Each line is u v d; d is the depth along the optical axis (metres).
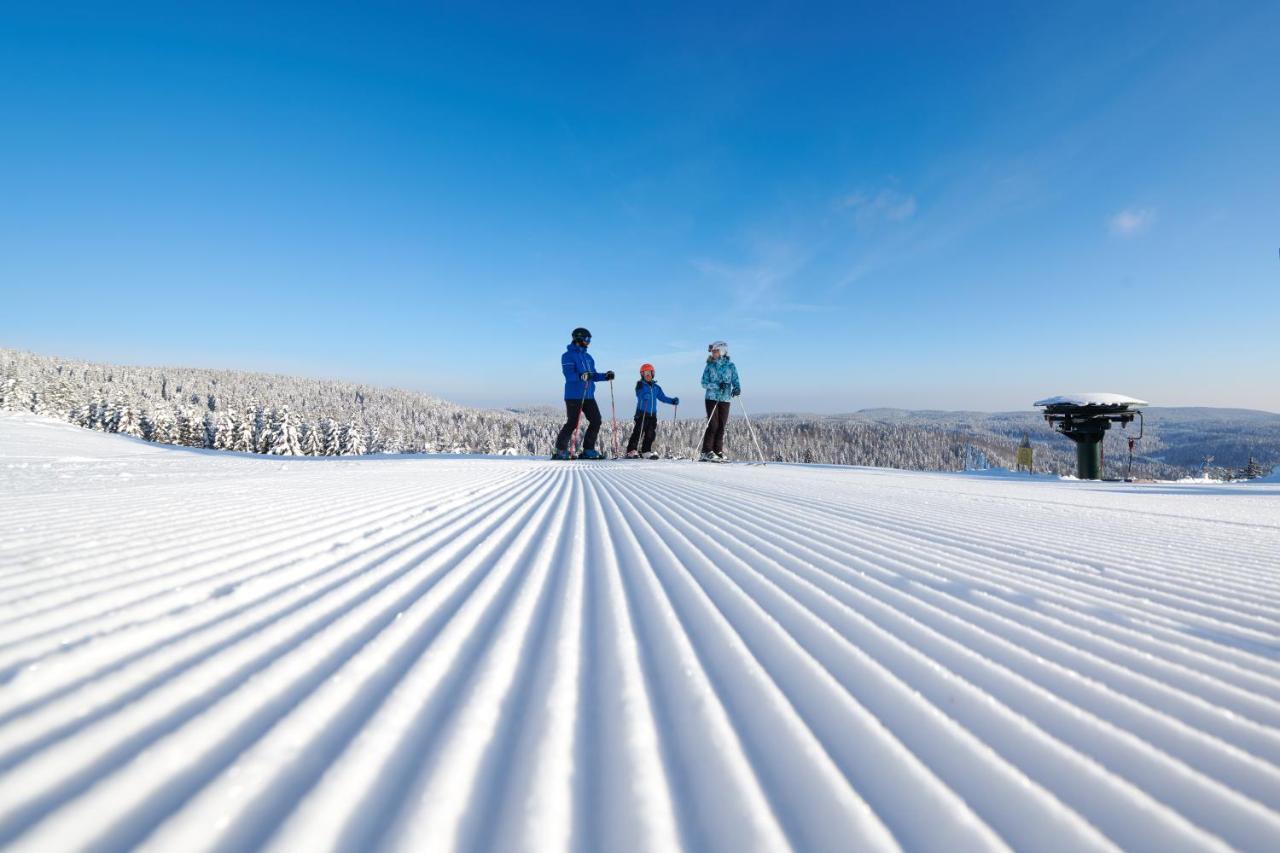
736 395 10.46
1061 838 0.56
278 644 0.98
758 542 2.17
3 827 0.49
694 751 0.70
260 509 2.58
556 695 0.84
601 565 1.75
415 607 1.24
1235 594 1.50
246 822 0.53
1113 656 1.04
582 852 0.52
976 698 0.86
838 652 1.05
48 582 1.27
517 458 10.82
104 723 0.68
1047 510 3.54
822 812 0.60
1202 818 0.59
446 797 0.58
